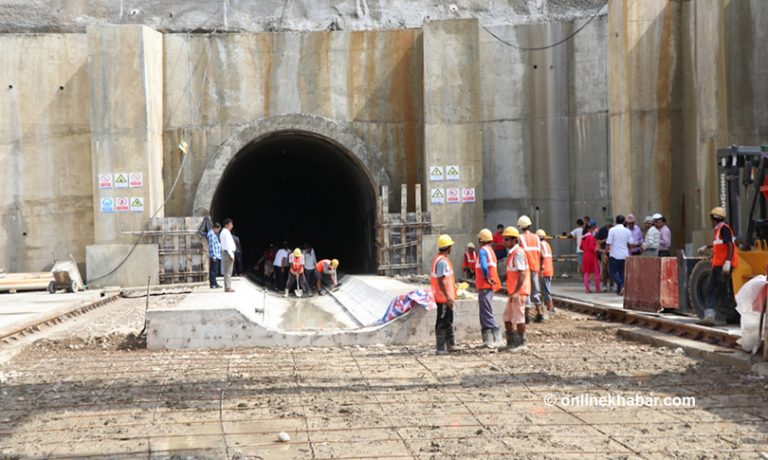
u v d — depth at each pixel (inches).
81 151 1077.8
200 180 1060.5
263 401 373.7
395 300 570.6
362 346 547.2
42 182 1074.7
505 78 1106.7
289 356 507.5
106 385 420.8
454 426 323.6
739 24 791.1
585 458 277.6
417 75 1097.4
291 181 1627.7
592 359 474.3
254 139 1066.7
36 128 1074.1
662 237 769.6
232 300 659.4
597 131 1091.9
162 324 546.6
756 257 535.5
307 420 337.1
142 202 1012.5
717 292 547.2
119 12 1102.4
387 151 1098.7
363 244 1328.7
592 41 1091.9
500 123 1107.3
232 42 1082.7
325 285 1142.3
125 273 1003.3
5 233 1070.4
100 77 1010.1
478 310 562.6
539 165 1103.0
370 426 325.7
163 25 1101.1
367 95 1095.6
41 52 1072.8
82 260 1074.7
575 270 1095.0
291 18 1119.0
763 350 441.4
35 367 481.1
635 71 936.9
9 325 623.5
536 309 641.6
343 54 1091.3
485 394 380.2
